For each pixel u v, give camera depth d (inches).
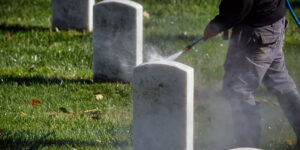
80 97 633.6
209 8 1342.3
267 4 419.5
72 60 805.9
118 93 657.6
